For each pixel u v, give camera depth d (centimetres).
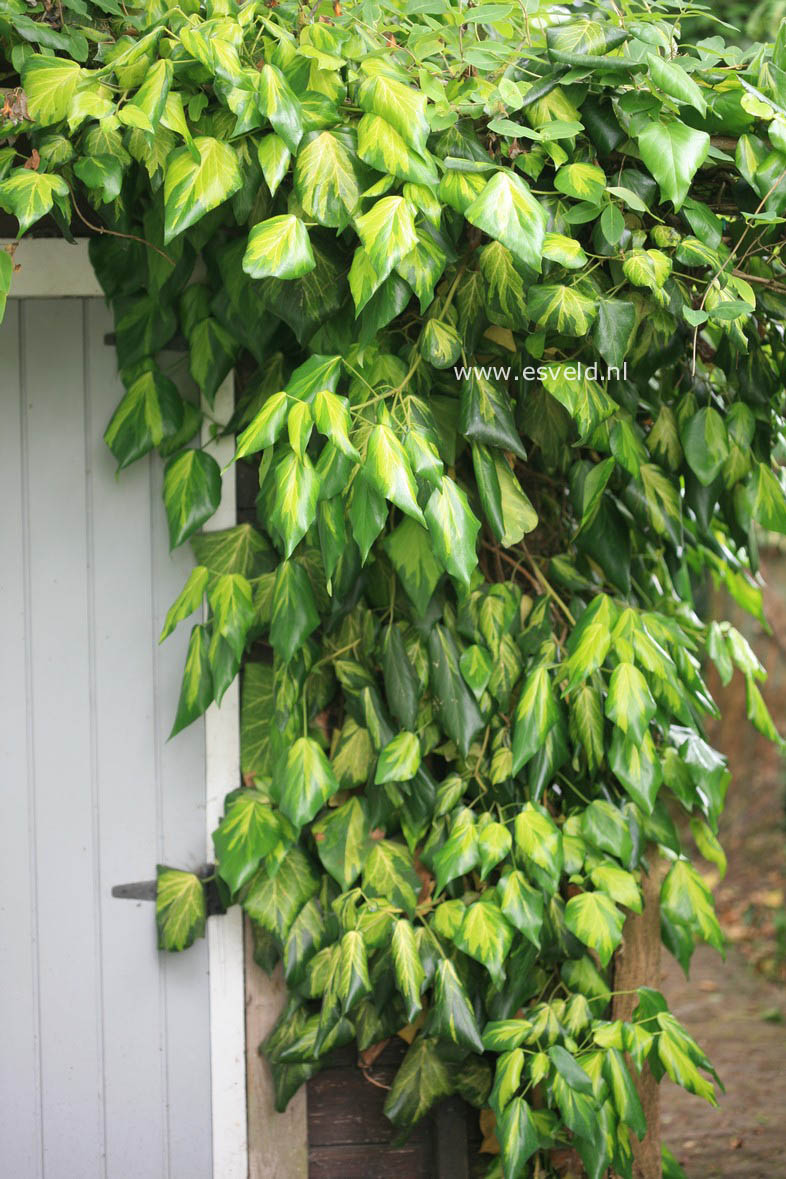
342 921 220
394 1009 229
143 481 240
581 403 194
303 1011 237
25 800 239
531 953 220
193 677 220
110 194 175
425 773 221
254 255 173
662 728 216
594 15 204
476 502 224
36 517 238
